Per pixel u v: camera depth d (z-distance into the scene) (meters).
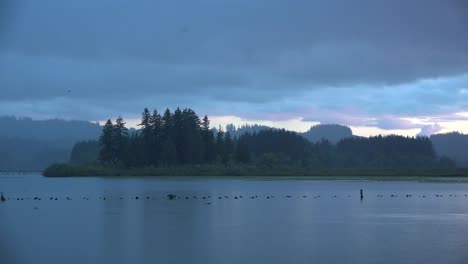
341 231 44.53
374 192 103.94
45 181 165.62
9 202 77.50
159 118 198.75
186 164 197.38
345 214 59.09
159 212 61.00
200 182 149.38
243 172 199.25
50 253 34.59
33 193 100.06
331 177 192.50
